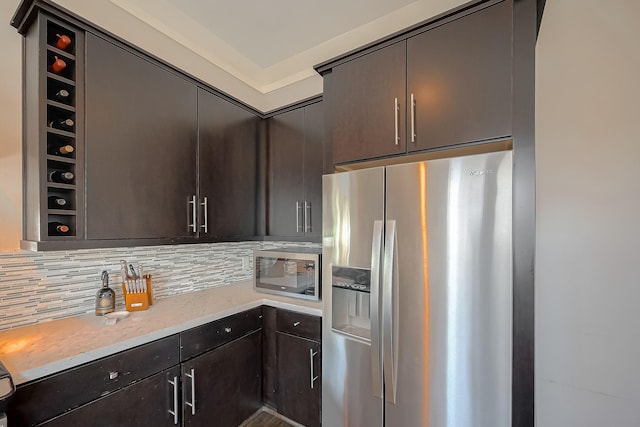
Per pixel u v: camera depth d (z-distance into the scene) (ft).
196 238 6.21
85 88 4.57
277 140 7.80
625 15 4.67
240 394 6.15
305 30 6.40
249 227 7.54
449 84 4.56
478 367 4.06
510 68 4.11
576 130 4.98
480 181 4.05
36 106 4.32
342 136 5.69
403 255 4.61
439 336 4.33
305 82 7.27
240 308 6.15
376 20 6.09
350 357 5.28
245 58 7.46
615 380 4.73
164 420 4.74
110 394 4.11
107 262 5.81
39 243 4.15
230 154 7.04
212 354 5.55
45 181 4.25
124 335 4.45
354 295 5.72
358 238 5.12
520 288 3.88
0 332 4.54
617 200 4.71
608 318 4.77
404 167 4.62
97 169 4.70
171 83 5.77
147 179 5.35
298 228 7.38
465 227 4.14
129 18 5.41
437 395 4.35
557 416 5.14
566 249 5.06
